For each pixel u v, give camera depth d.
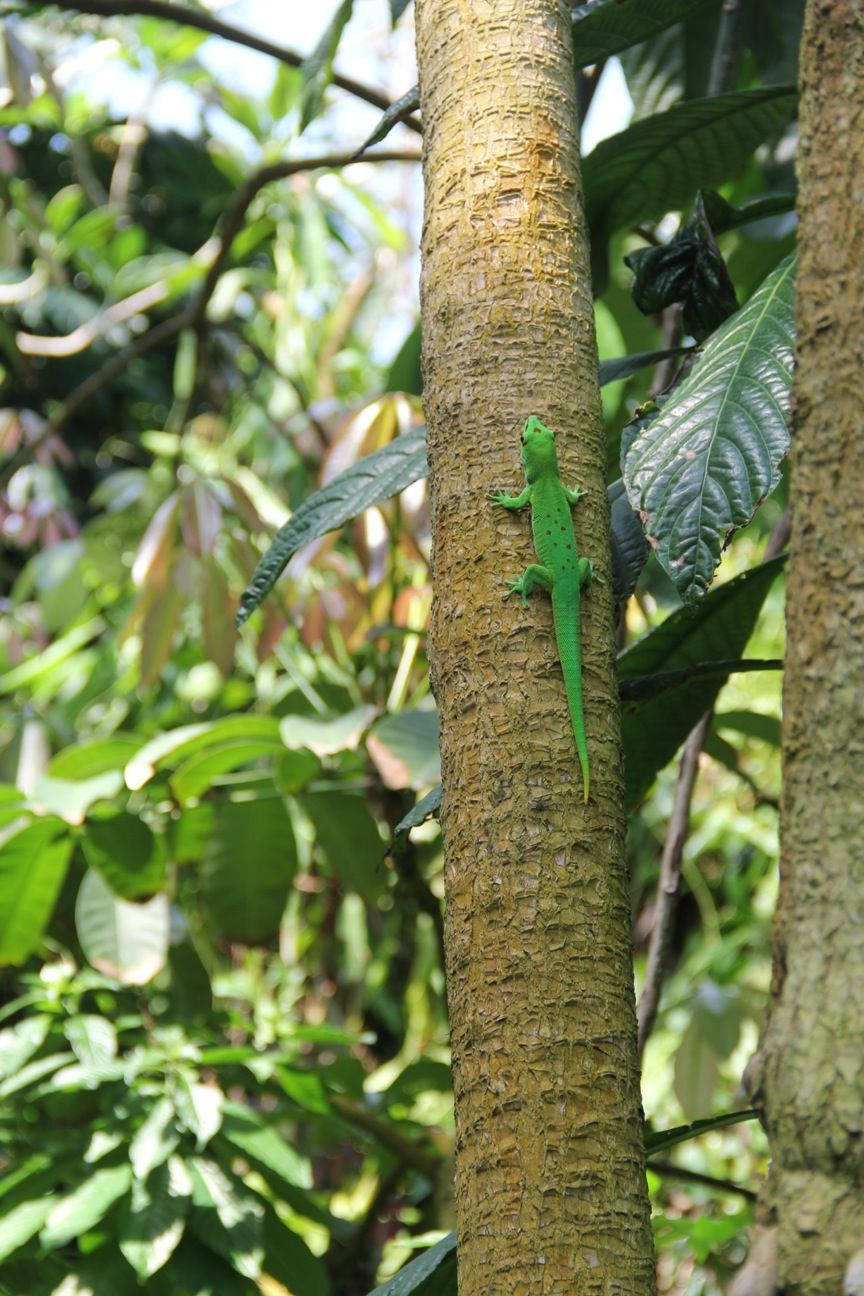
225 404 7.70
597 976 1.58
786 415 1.96
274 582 2.47
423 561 4.88
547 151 1.91
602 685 1.76
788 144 3.88
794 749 1.31
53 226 7.31
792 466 1.38
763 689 6.63
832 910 1.24
